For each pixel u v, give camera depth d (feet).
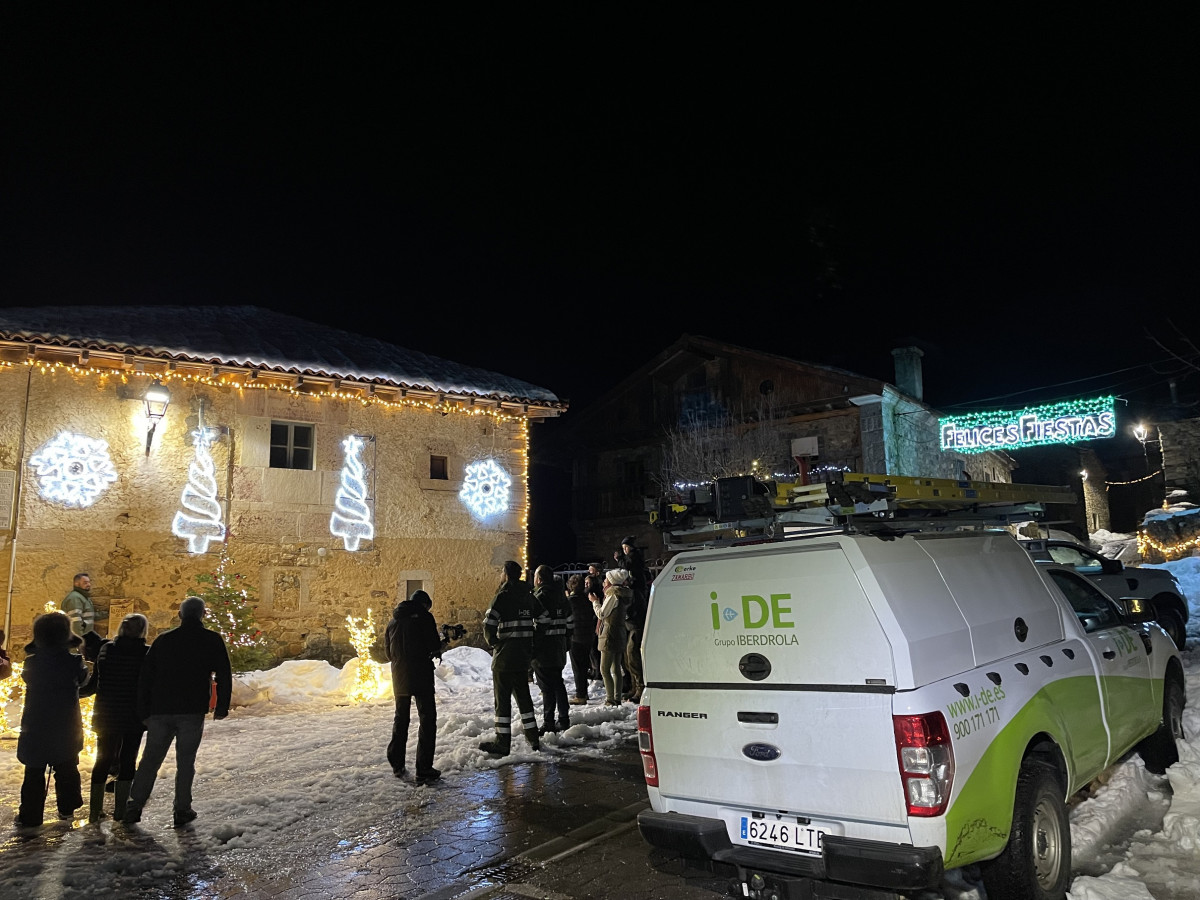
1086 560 35.24
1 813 20.22
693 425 84.33
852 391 75.10
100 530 36.40
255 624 39.34
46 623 19.66
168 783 22.63
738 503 15.74
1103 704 16.48
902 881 11.21
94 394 37.01
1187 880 13.87
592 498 96.89
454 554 46.03
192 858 16.96
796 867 12.17
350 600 42.32
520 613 25.84
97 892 15.24
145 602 36.99
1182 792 17.92
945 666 12.35
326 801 20.65
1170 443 85.46
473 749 25.31
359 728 29.58
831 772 12.05
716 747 13.32
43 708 19.30
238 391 40.52
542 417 50.29
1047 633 15.78
